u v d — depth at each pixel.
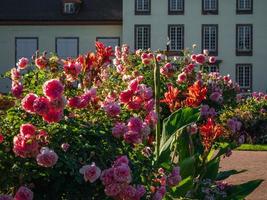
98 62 7.50
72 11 58.50
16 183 4.66
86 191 4.79
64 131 4.89
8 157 4.62
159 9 57.12
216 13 57.31
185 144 8.18
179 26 57.28
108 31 58.06
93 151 4.89
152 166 5.50
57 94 4.80
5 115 5.05
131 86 6.25
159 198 5.37
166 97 8.55
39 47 58.69
